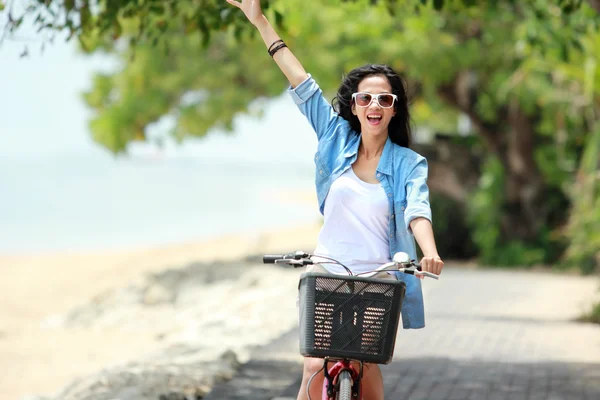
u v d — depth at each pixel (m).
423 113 54.41
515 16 33.41
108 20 14.71
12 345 26.11
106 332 29.59
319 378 8.38
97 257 56.56
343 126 8.79
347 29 36.19
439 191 48.66
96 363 23.03
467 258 48.78
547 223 45.25
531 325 22.12
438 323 22.03
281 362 16.23
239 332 22.48
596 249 32.88
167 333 27.42
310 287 7.55
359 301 7.54
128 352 24.72
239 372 15.23
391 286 7.53
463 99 45.16
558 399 13.41
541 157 44.41
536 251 44.50
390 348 7.58
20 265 52.72
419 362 16.50
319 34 36.50
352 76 8.72
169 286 35.00
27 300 39.66
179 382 14.23
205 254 56.69
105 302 33.97
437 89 44.88
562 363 16.67
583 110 38.34
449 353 17.62
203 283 35.12
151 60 39.09
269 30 9.26
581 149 43.94
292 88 9.02
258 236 61.03
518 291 30.52
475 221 46.62
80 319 32.50
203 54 39.44
